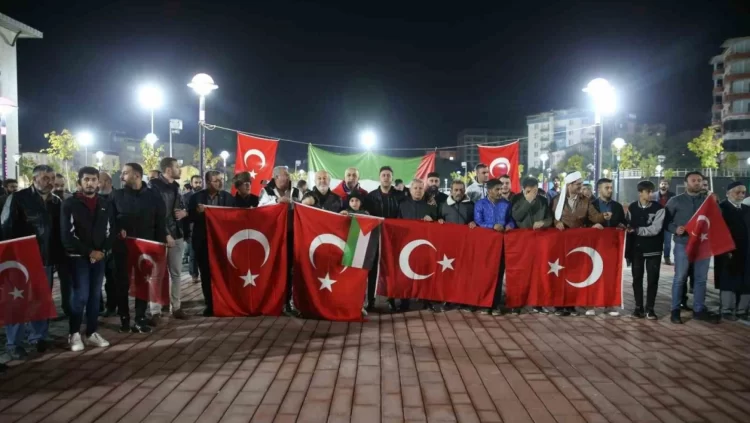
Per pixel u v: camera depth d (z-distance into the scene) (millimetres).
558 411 4223
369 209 8102
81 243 5668
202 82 10945
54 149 39156
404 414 4133
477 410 4223
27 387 4660
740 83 64312
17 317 5281
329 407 4250
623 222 7918
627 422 4043
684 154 61000
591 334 6582
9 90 27172
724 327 6992
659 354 5758
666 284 10523
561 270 7637
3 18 25797
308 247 7223
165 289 6688
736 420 4102
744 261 7398
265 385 4715
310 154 12992
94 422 3963
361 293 7145
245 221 7336
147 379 4863
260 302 7344
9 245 5285
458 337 6371
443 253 7684
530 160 117438
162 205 6859
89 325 5949
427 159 13305
